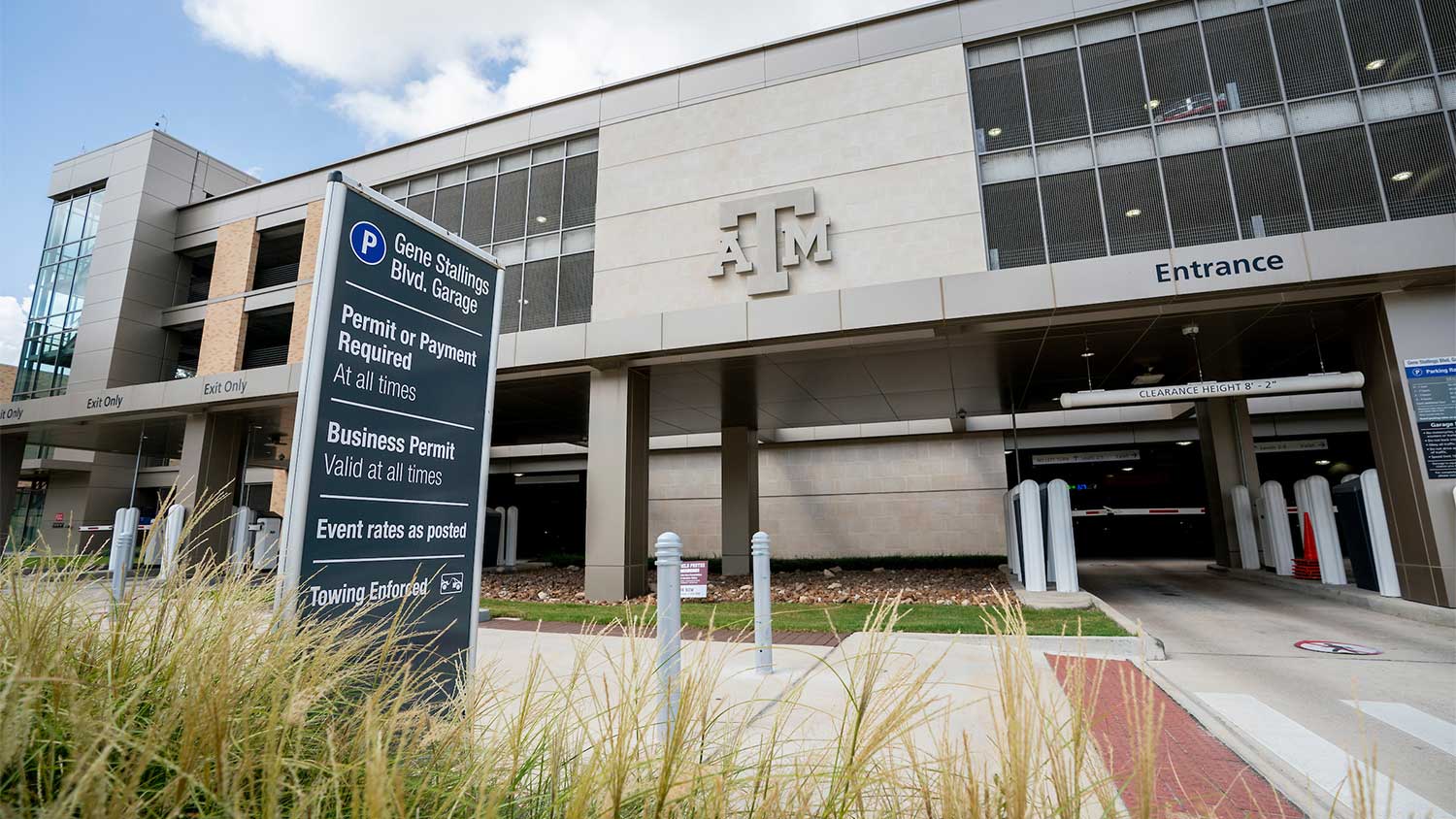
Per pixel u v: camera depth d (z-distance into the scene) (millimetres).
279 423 19594
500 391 16156
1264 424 21984
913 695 1709
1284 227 10695
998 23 12797
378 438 3389
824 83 13586
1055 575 10883
